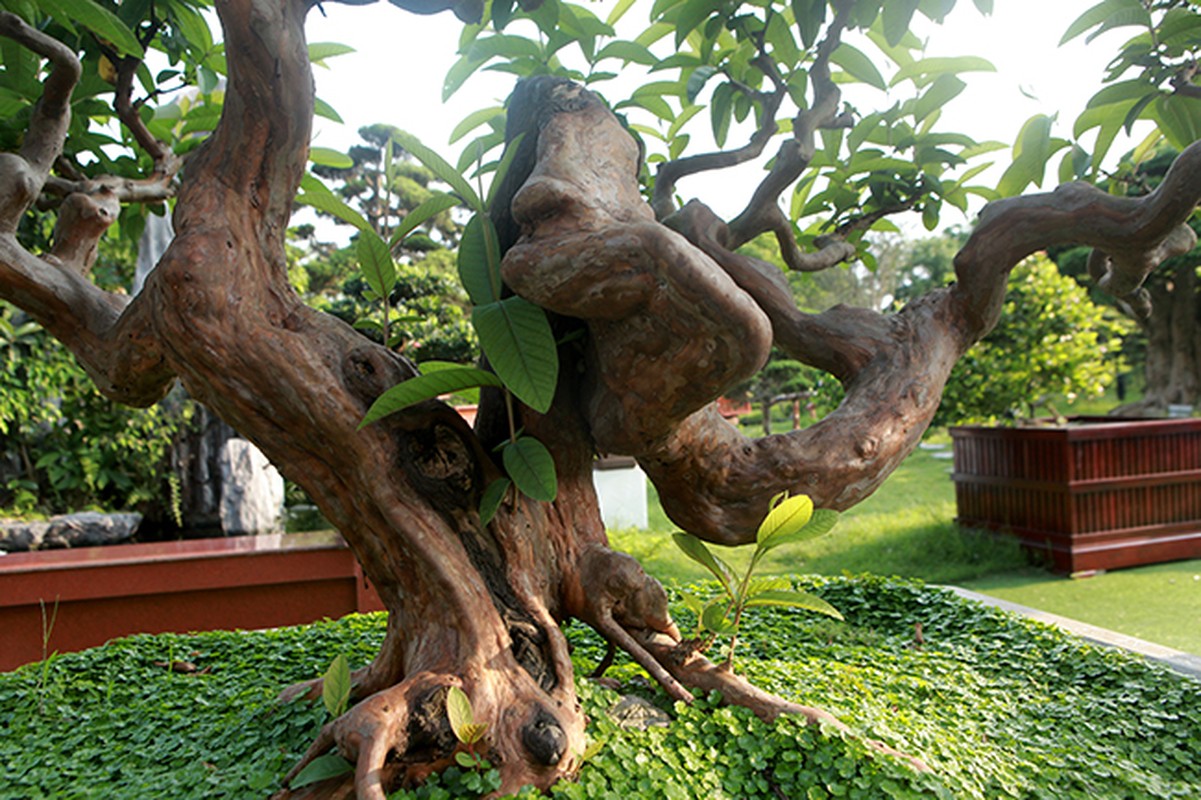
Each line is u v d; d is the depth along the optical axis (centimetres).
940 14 241
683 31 279
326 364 240
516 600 256
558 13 272
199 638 426
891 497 1191
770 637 429
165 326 234
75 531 842
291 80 227
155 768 269
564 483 282
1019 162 300
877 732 269
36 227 689
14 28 254
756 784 241
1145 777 282
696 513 278
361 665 372
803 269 322
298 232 1312
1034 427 721
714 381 219
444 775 217
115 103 309
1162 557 708
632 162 254
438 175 247
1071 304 832
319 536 553
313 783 222
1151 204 247
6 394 851
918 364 282
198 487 971
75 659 387
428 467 250
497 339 229
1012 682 376
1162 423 707
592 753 228
